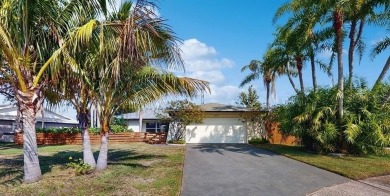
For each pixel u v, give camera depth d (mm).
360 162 12383
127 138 25078
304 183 8680
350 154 15203
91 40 8766
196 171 10406
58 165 11578
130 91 10602
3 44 7633
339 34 14859
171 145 21828
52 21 8445
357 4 13508
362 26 15984
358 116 15078
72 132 25172
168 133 24391
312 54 18281
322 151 15555
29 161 8461
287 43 17500
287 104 17719
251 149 18234
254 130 24500
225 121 24812
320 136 15055
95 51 9133
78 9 8758
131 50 8070
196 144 22844
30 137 8492
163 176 9336
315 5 15219
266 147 19281
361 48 18219
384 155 15156
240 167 11328
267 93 31500
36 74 8875
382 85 15719
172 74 10297
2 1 7879
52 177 9086
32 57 8672
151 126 33062
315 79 18156
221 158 13891
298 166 11633
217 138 24656
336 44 15773
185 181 8797
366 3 14375
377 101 15570
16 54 8023
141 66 9586
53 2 8297
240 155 15070
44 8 8109
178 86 10719
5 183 8352
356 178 9273
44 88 9445
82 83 9633
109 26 8680
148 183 8344
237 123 24797
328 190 7910
